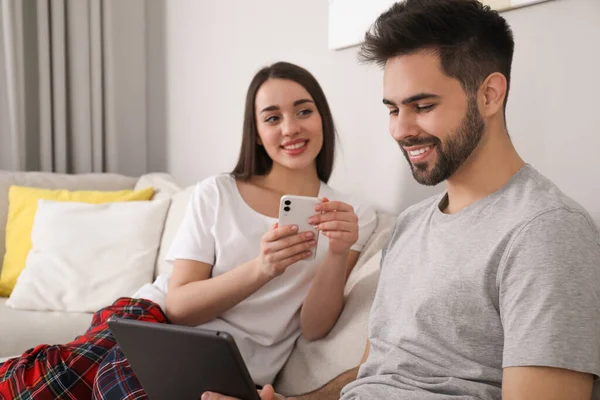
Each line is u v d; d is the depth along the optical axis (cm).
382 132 182
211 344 86
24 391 128
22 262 229
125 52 316
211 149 279
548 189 89
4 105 288
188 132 298
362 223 159
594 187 124
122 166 322
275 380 151
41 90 293
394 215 179
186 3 290
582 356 77
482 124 95
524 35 138
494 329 89
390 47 96
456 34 92
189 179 301
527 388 79
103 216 223
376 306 110
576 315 78
